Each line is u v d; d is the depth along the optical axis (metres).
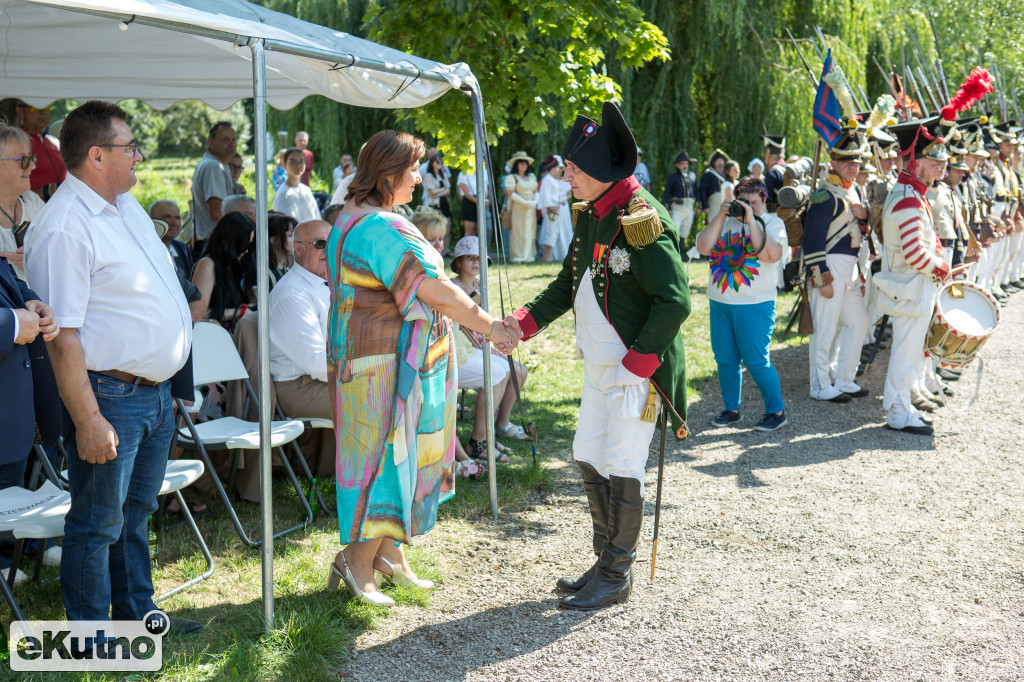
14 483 3.88
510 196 15.12
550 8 6.67
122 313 3.03
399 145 3.53
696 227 16.03
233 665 3.22
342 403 3.57
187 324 3.27
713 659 3.42
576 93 7.02
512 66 6.99
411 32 6.98
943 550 4.41
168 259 3.27
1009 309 11.21
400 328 3.53
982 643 3.53
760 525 4.73
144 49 5.05
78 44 4.95
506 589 4.00
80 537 3.14
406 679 3.25
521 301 11.09
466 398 7.11
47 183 6.24
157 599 3.79
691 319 10.38
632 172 3.54
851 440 6.22
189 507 4.86
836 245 6.88
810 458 5.85
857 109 11.24
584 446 3.89
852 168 6.71
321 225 4.96
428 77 4.45
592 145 3.53
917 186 6.18
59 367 2.90
